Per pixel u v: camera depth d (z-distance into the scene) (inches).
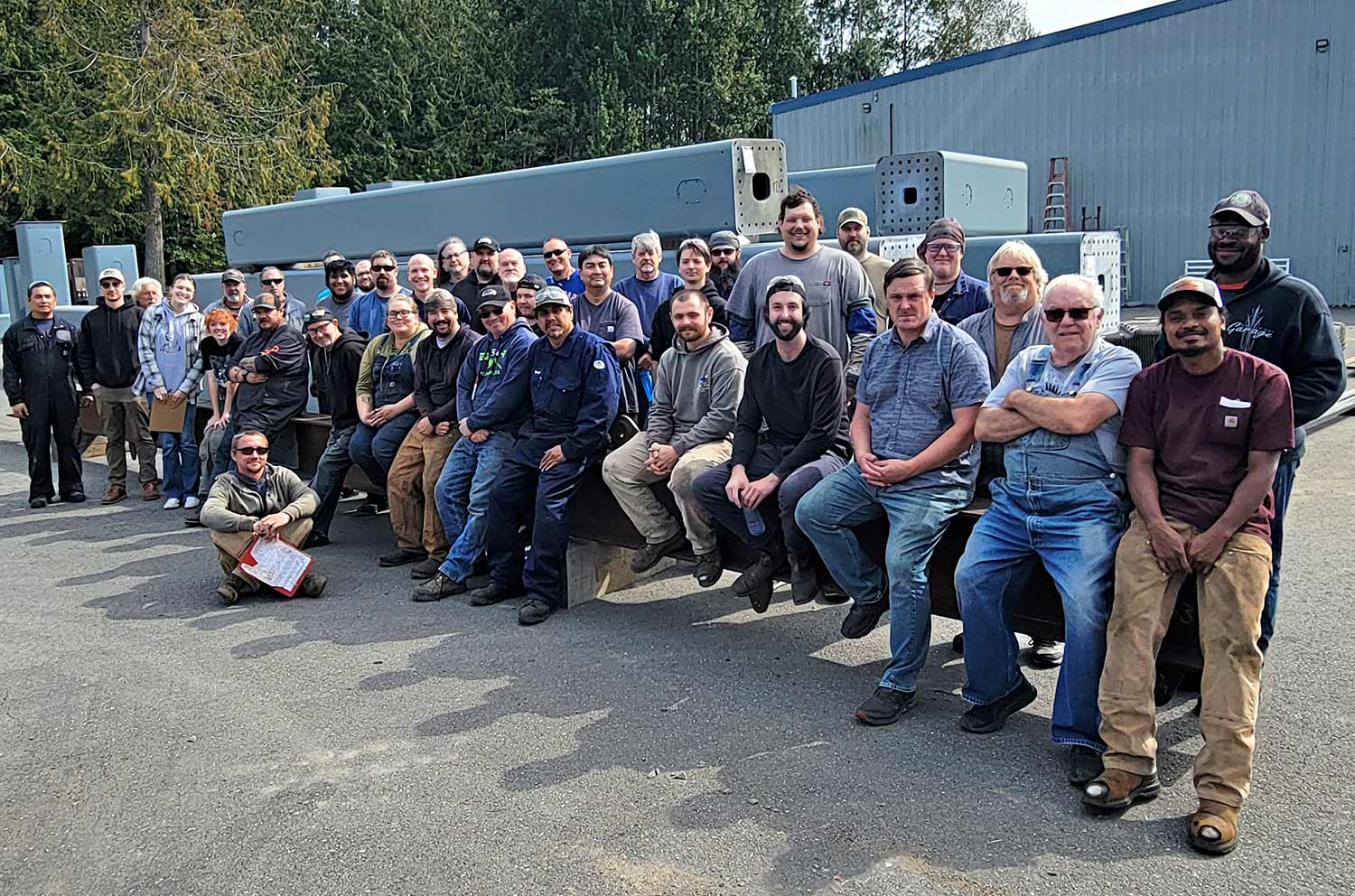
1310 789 134.6
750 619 213.2
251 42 913.5
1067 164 773.9
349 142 1270.9
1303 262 677.3
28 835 138.6
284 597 237.0
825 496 166.9
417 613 223.0
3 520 326.0
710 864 124.2
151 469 351.3
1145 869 119.7
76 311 501.7
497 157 1350.9
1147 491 135.0
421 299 295.4
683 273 238.1
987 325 176.1
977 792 138.6
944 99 837.8
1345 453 321.7
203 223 908.0
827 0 1680.6
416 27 1330.0
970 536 156.1
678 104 1386.6
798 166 957.8
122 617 226.8
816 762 148.8
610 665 189.5
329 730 165.8
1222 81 692.7
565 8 1371.8
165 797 146.7
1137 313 633.6
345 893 122.1
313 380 301.3
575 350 215.8
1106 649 138.1
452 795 143.5
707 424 196.4
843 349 209.9
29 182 853.8
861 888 118.4
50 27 845.8
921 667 165.3
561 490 213.6
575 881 122.3
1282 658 176.2
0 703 181.6
